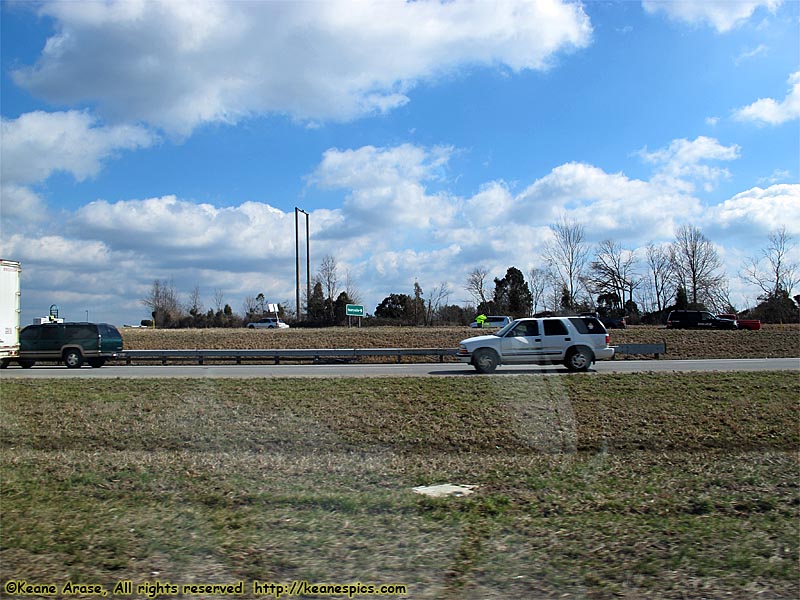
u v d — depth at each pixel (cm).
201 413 1412
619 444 1199
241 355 2705
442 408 1441
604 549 600
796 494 819
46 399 1590
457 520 684
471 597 499
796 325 5875
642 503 767
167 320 7681
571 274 6962
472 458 1088
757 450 1170
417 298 6806
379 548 595
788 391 1617
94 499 761
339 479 899
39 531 628
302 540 613
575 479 905
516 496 801
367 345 3747
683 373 1919
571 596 503
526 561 569
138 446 1190
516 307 7462
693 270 7606
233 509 721
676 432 1273
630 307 7750
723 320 5494
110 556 567
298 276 6347
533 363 2153
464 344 2133
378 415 1390
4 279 2320
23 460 1012
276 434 1253
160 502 750
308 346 3741
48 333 2558
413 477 916
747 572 551
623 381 1739
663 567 559
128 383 1816
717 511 739
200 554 575
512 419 1352
